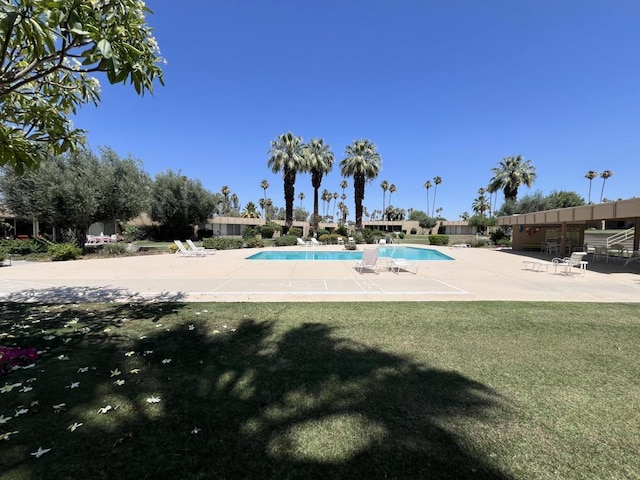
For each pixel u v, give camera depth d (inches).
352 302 240.2
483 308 222.8
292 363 134.0
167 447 83.4
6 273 395.5
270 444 84.7
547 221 690.8
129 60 118.8
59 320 192.7
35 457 79.3
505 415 98.7
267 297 257.9
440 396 109.2
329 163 1283.2
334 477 73.9
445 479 73.9
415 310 216.7
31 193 626.5
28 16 100.7
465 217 3476.9
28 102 161.5
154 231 1309.1
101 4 118.5
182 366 130.6
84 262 528.7
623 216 478.3
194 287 300.7
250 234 1215.6
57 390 111.1
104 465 77.1
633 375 125.9
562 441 87.7
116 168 698.2
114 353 143.3
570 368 131.6
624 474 76.2
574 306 230.5
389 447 83.9
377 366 131.6
